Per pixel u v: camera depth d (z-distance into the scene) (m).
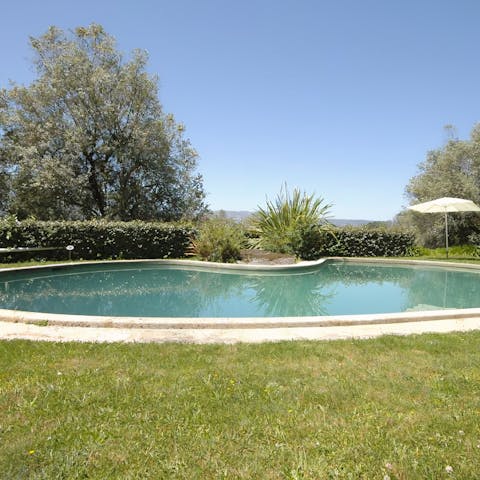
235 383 2.82
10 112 18.64
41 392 2.60
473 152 15.73
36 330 4.27
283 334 4.27
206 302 7.33
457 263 11.63
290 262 11.24
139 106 19.97
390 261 12.67
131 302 7.12
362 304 7.38
